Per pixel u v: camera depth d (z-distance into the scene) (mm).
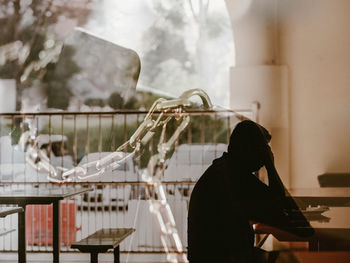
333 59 5336
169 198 5023
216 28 9078
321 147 5398
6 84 6988
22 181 5492
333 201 3303
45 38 9750
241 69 5652
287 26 5555
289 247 3281
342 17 5277
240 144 2398
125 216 5047
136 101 9195
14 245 4988
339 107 5301
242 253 2301
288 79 5574
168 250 4844
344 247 2684
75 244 3533
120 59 8648
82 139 7340
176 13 10164
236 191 2346
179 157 5469
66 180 5297
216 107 5898
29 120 5711
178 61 10133
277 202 2369
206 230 2346
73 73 8945
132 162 5512
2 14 9844
